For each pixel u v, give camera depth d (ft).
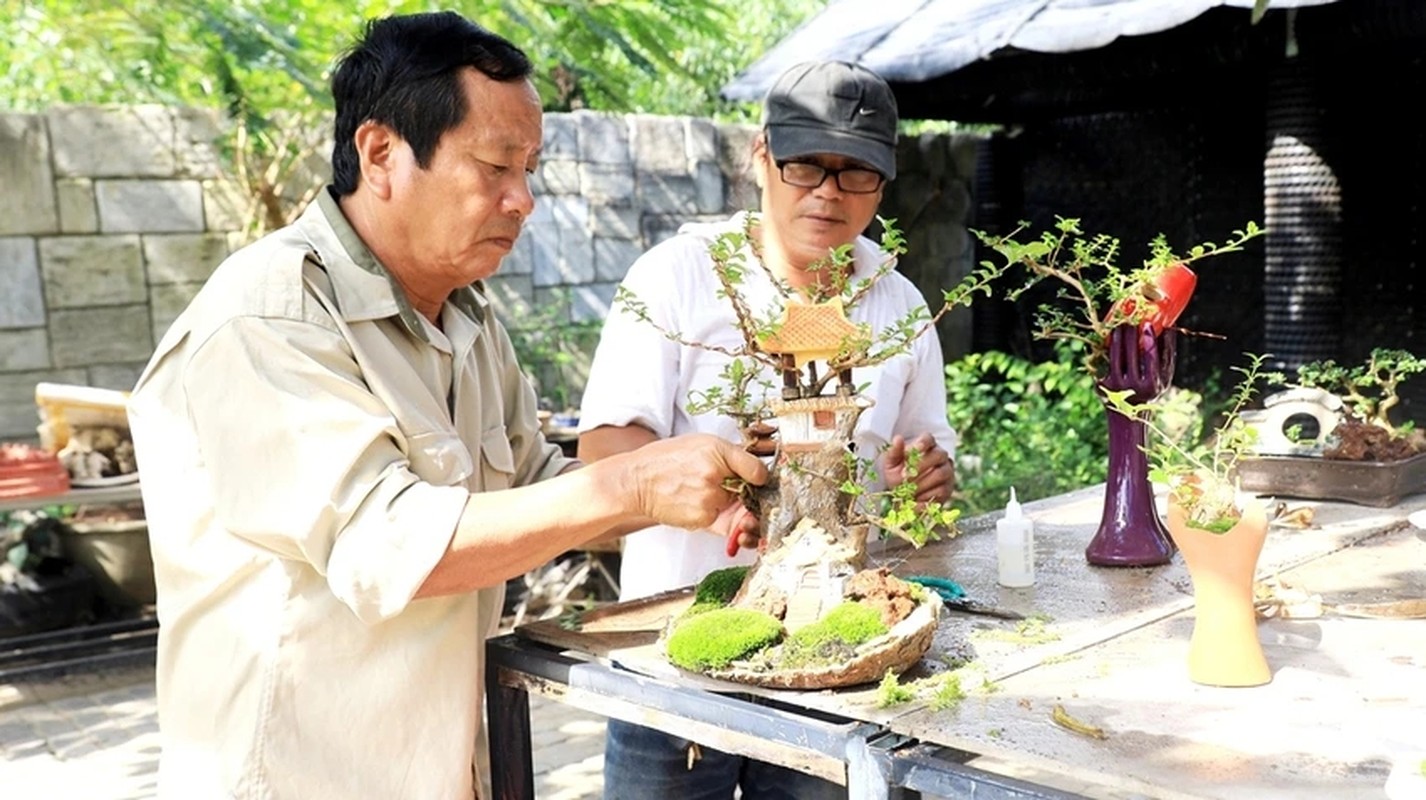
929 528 5.17
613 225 21.35
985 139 22.31
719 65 32.68
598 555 15.85
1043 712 4.43
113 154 17.46
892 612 4.87
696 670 4.88
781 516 5.22
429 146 5.00
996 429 19.80
